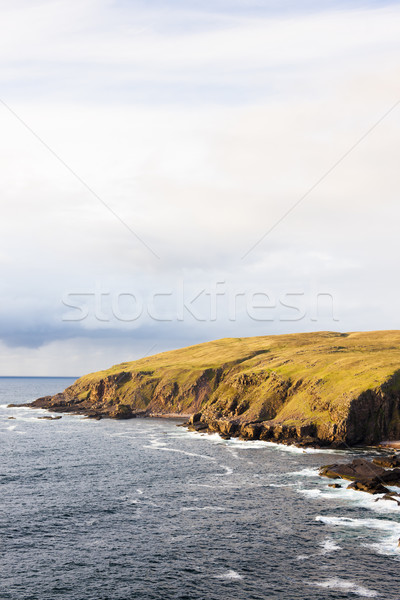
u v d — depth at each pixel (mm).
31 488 92000
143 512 77875
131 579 55812
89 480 98062
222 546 64438
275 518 74500
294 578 55625
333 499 83750
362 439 134500
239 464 112062
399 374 142125
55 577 56281
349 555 61125
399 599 50906
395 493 86062
